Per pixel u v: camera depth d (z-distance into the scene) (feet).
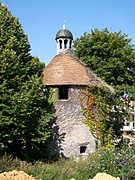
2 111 65.87
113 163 53.36
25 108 67.00
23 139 70.23
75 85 81.97
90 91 82.79
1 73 68.64
